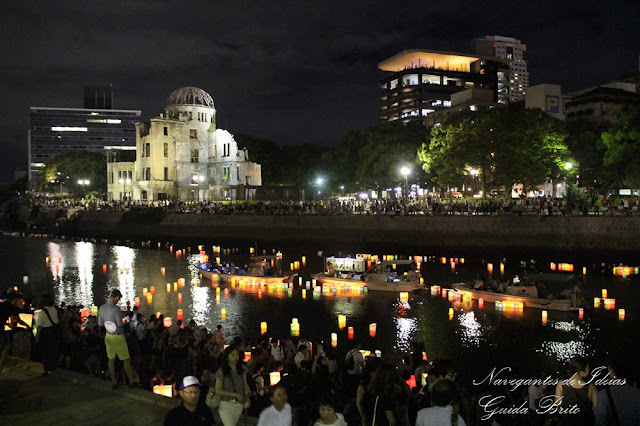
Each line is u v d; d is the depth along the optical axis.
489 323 31.59
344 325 31.61
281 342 24.11
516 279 37.06
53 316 15.37
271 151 135.75
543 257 54.16
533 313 33.34
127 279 50.34
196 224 84.88
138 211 94.06
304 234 72.94
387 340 28.89
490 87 155.50
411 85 148.12
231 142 121.38
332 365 16.94
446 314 33.91
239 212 83.56
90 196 130.62
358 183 92.38
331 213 74.56
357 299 38.78
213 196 112.25
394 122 103.62
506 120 71.12
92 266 59.25
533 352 26.53
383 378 10.15
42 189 154.12
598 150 78.19
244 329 31.78
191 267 57.09
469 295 36.97
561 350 26.72
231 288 44.03
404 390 13.53
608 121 106.56
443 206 67.50
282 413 8.84
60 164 146.75
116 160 132.62
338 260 45.97
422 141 88.94
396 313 34.59
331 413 8.81
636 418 9.16
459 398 11.37
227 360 10.97
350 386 14.04
